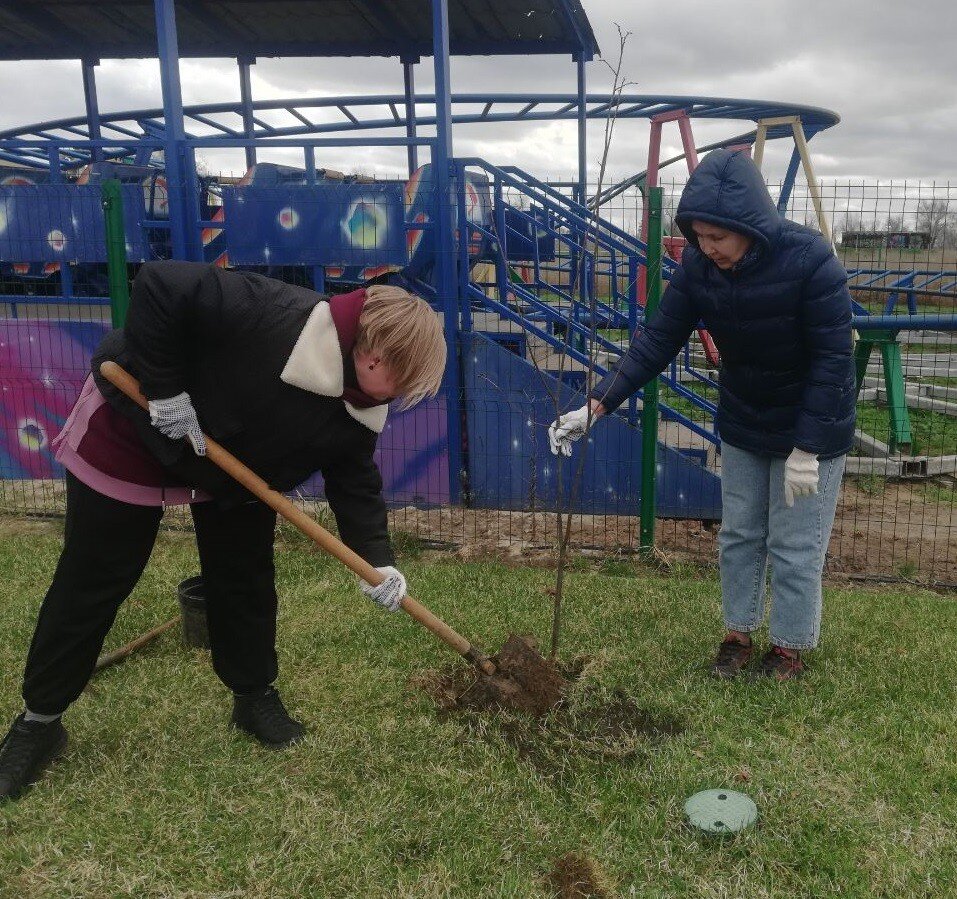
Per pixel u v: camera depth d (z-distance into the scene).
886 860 2.37
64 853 2.38
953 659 3.66
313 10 9.26
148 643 3.79
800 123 11.88
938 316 6.96
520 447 6.21
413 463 6.40
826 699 3.30
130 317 2.25
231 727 3.05
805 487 3.14
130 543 2.59
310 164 7.23
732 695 3.34
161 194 6.86
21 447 6.98
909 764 2.85
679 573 5.02
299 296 2.41
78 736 2.97
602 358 7.82
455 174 6.16
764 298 3.07
